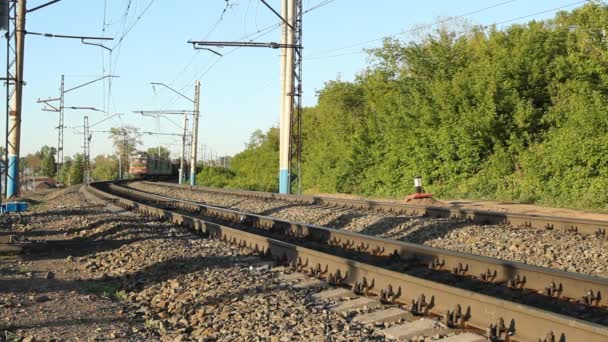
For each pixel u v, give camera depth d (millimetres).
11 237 14938
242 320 7758
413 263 11570
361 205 23750
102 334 7305
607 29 26984
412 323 7262
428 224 16703
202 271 10984
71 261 13391
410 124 37312
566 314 7855
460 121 33812
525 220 16750
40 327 7578
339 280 9688
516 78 32656
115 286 10703
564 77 31844
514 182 30844
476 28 43875
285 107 33281
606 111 25812
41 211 25641
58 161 72250
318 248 14195
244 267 11547
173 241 14969
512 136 31375
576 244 12984
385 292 8406
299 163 33781
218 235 15867
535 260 12086
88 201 33469
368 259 12414
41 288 10156
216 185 71250
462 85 34438
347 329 7062
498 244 13711
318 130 63812
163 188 57250
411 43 45969
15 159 26656
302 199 28562
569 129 27438
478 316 7074
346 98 54188
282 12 33281
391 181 38156
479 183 32375
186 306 8781
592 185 25906
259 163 75938
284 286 9586
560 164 27422
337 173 43969
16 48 26109
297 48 32875
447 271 10695
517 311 6590
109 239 16281
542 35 33812
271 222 18578
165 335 7324
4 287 10125
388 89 48812
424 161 35812
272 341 6809
